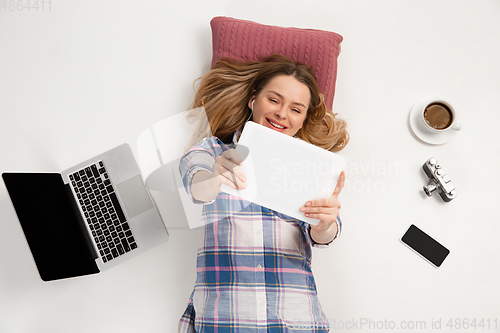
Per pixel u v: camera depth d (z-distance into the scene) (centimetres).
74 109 152
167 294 143
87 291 141
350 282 146
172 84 156
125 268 143
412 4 166
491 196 155
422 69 162
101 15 159
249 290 115
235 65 140
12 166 147
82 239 135
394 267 148
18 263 141
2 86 152
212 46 154
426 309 146
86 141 151
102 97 154
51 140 150
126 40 158
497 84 162
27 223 129
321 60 144
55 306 139
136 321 140
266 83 132
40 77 154
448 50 164
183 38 159
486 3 166
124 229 137
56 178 138
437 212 153
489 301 148
